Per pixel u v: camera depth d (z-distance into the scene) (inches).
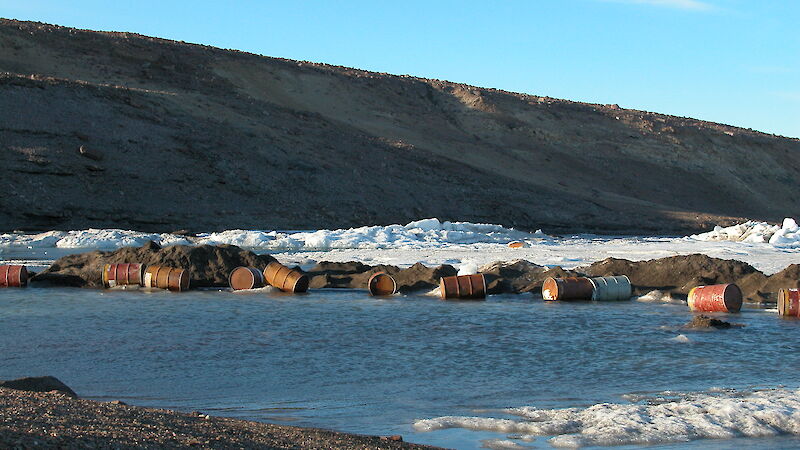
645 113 4569.4
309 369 487.5
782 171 4261.8
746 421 344.5
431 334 614.5
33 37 3235.7
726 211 3735.2
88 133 2348.7
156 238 1685.5
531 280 928.9
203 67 3550.7
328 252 1460.4
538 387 438.9
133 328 637.9
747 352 539.5
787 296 709.3
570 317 706.2
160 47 3528.5
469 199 2810.0
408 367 494.0
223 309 751.7
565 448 316.2
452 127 3858.3
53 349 546.9
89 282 955.3
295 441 279.0
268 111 3147.1
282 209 2348.7
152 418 282.5
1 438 219.5
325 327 646.5
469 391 428.8
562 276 920.9
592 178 3671.3
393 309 758.5
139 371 480.1
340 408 389.7
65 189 2086.6
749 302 820.6
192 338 592.7
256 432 286.2
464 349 552.7
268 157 2620.6
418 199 2699.3
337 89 3870.6
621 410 363.3
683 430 334.0
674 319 696.4
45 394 313.3
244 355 530.0
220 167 2448.3
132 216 2060.8
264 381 454.3
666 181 3841.0
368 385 444.8
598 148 3964.1
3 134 2188.7
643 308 776.9
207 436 263.7
